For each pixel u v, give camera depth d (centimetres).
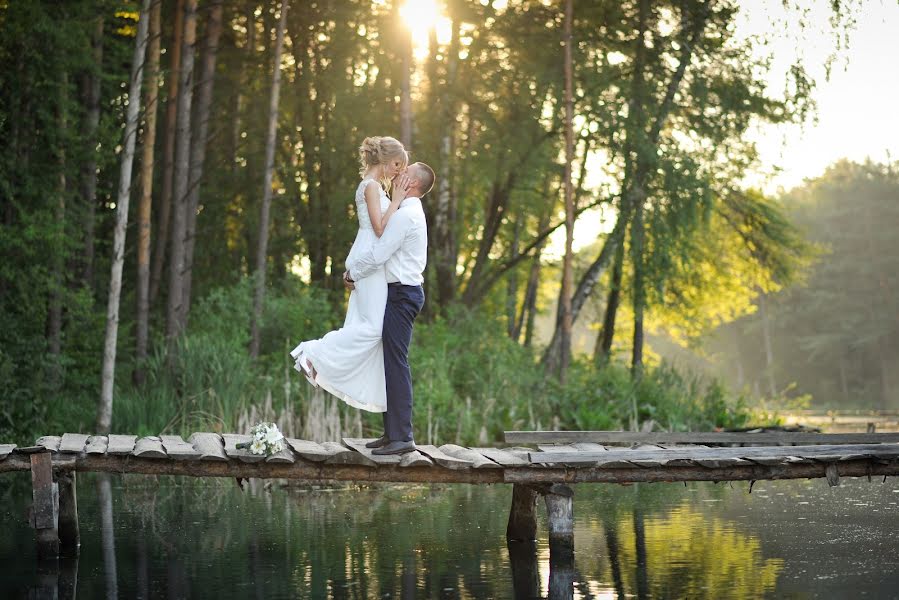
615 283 3003
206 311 2431
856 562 904
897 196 7612
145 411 1973
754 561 914
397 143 920
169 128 2733
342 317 2816
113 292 1973
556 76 2834
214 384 1995
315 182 3272
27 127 2161
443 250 3019
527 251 3159
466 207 3275
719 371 8550
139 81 2005
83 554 976
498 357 2541
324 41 3203
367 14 3022
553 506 978
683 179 2753
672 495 1445
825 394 7831
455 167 3108
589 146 2898
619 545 1009
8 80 2105
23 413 1956
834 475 991
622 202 2800
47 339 2217
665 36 2831
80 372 2395
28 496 1441
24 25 2038
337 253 3247
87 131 2325
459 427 2127
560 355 2789
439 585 823
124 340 2528
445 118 3030
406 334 919
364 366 913
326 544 1023
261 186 3259
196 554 970
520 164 2981
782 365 8188
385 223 891
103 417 1955
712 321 3938
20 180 2112
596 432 1143
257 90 3234
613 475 984
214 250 3256
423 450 1010
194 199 2686
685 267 3259
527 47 2914
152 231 3033
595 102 2795
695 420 2528
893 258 7419
